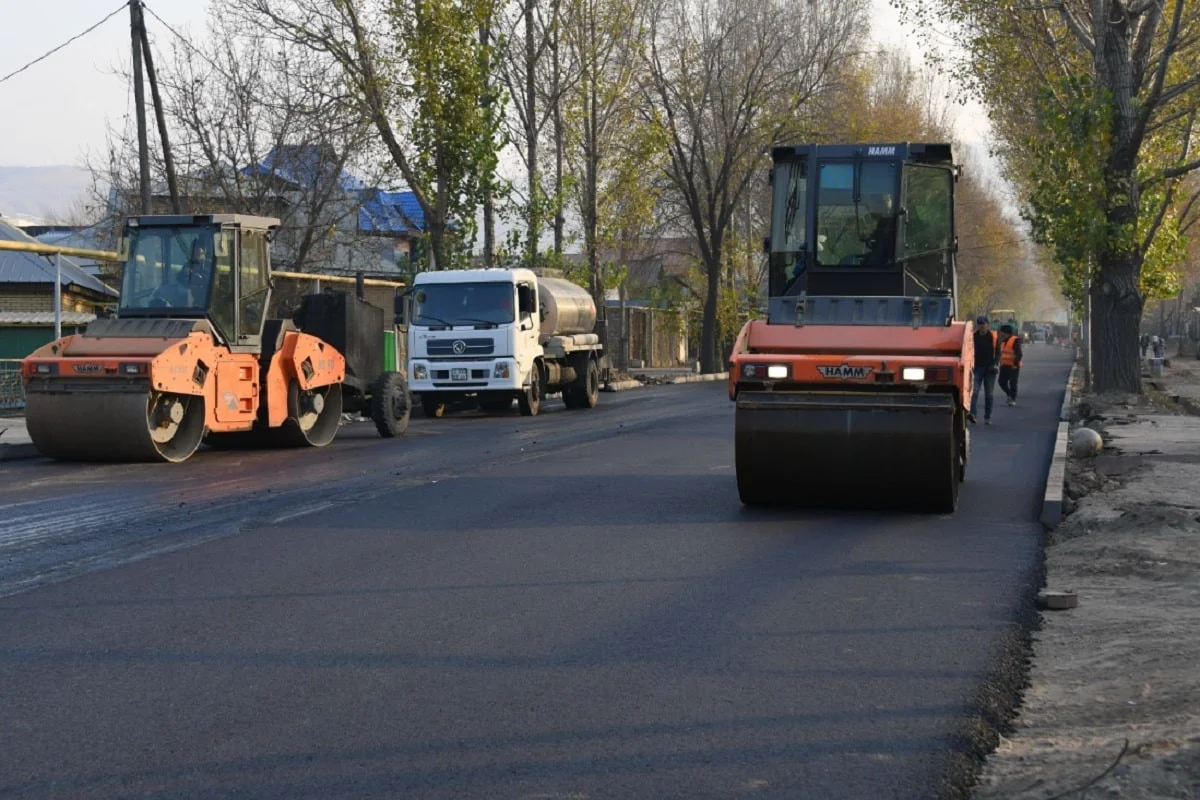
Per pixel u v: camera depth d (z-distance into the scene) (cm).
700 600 938
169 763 583
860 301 1451
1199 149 3788
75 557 1109
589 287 5106
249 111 4106
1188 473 1711
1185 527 1194
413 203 5831
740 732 626
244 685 710
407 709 665
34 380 1895
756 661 764
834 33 5988
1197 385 5200
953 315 1516
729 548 1162
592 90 4953
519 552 1134
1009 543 1203
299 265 4169
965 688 705
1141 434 2370
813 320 1438
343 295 2433
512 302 3167
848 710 663
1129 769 541
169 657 771
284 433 2225
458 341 3142
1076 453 2012
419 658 769
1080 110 3155
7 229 4675
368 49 3841
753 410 1343
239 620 869
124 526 1280
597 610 902
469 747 603
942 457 1309
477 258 4528
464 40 3878
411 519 1329
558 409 3619
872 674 736
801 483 1355
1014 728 643
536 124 4703
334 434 2334
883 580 1019
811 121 5953
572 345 3525
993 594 966
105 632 835
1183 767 535
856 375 1318
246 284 2106
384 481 1672
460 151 3947
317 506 1425
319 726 636
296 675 730
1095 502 1412
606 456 2016
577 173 5069
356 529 1261
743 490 1386
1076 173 3219
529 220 4662
